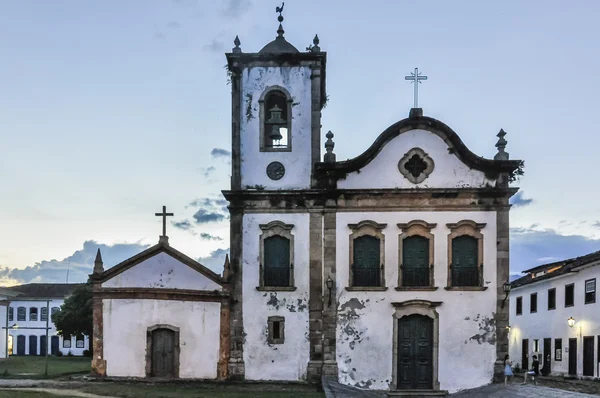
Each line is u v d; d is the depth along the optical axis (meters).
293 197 25.72
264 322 25.12
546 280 40.56
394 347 24.67
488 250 25.02
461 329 24.66
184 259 25.30
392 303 24.81
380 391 24.36
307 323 25.06
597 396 20.28
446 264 24.98
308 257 25.44
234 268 25.47
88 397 19.98
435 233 25.16
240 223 25.75
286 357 24.89
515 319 47.75
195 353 24.88
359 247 25.42
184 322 24.98
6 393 20.08
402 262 25.12
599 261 33.19
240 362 24.91
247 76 26.95
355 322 24.91
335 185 25.72
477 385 24.38
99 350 24.66
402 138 25.81
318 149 26.38
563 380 33.00
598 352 33.25
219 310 25.23
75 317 48.47
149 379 24.39
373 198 25.47
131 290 24.89
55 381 24.31
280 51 27.34
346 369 24.69
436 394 24.00
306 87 26.78
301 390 23.02
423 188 25.36
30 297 61.88
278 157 26.38
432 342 24.70
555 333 39.28
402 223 25.23
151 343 24.81
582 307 35.44
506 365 24.30
